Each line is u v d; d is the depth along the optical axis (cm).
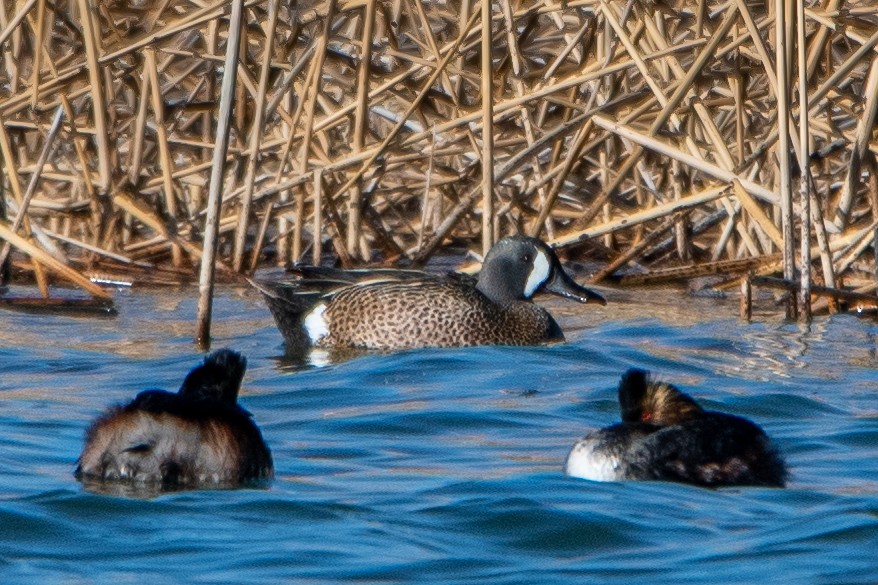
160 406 836
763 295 1720
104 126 1688
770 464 864
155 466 825
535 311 1488
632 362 1313
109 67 1759
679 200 1606
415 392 1191
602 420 1077
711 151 1639
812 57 1549
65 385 1197
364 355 1409
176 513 787
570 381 1231
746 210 1636
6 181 1788
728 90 1738
